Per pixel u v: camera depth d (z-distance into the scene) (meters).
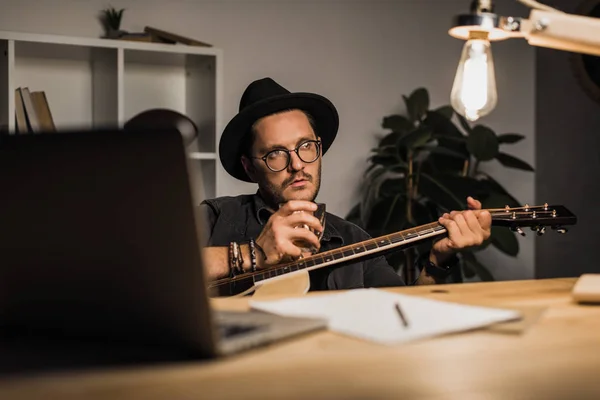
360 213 3.67
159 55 3.15
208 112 3.22
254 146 1.94
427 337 0.67
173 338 0.60
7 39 2.80
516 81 4.20
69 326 0.66
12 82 2.80
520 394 0.54
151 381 0.53
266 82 2.02
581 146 3.97
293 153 1.91
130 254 0.60
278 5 3.63
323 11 3.74
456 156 3.57
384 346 0.64
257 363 0.58
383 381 0.54
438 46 4.00
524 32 1.04
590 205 3.93
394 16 3.90
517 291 0.99
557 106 4.11
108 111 3.10
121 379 0.54
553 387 0.56
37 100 2.97
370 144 3.84
